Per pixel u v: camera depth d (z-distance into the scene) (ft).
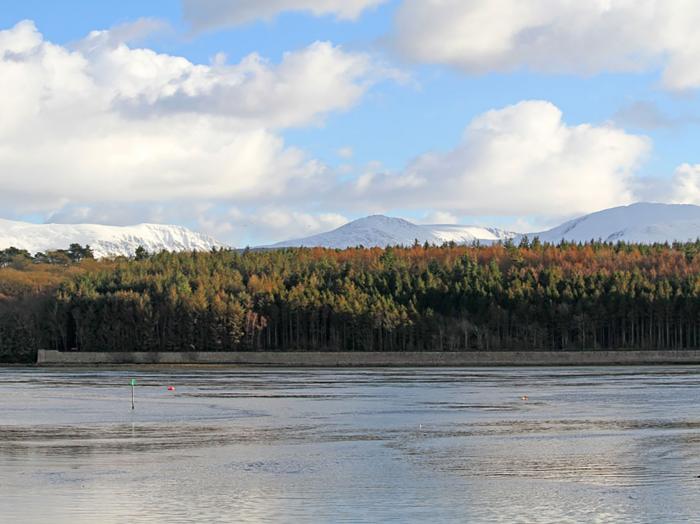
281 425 330.34
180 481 215.72
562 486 208.85
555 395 459.32
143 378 628.28
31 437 297.74
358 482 214.48
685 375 635.25
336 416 360.69
